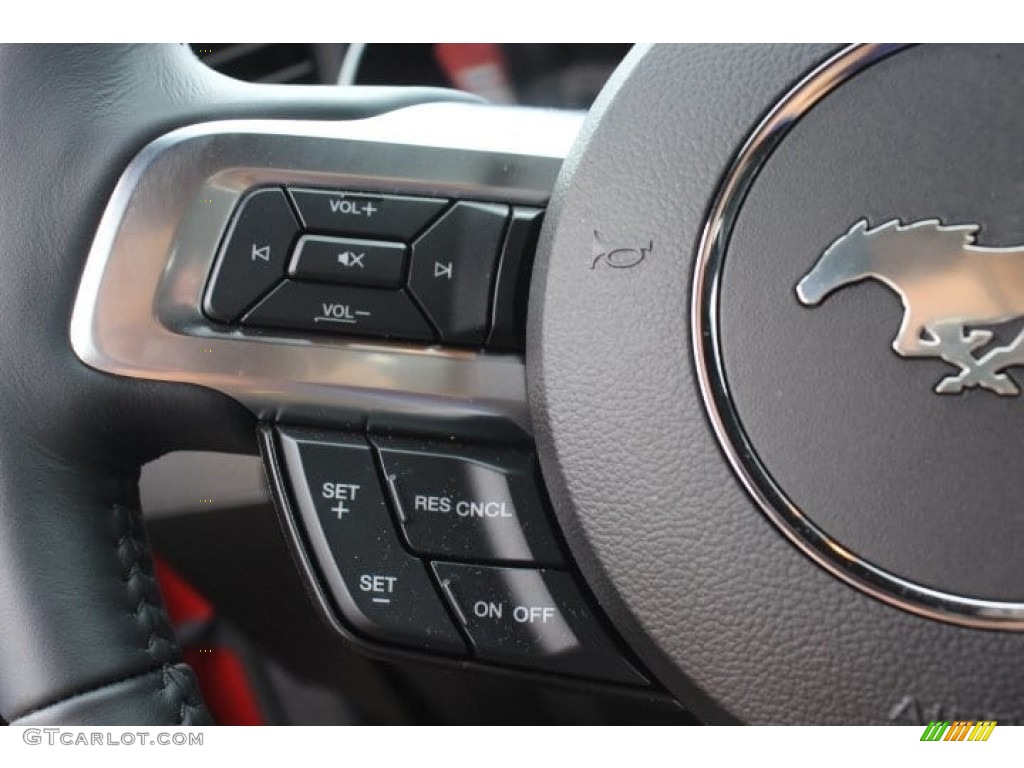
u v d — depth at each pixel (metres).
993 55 0.60
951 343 0.59
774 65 0.61
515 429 0.67
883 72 0.61
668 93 0.62
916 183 0.60
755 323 0.61
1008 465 0.59
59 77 0.69
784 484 0.60
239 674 0.95
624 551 0.62
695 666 0.61
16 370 0.68
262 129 0.68
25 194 0.68
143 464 0.73
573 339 0.62
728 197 0.61
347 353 0.67
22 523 0.68
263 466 0.70
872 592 0.59
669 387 0.61
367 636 0.68
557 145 0.66
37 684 0.67
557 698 0.94
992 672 0.59
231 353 0.68
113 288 0.68
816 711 0.60
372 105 0.69
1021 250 0.59
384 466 0.68
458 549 0.67
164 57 0.71
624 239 0.62
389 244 0.67
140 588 0.71
